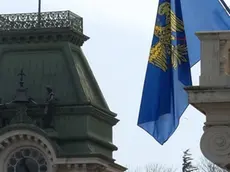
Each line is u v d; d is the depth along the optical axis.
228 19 61.16
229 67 54.09
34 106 137.62
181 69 60.03
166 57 60.06
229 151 53.94
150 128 59.62
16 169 136.62
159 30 60.75
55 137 136.88
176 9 61.00
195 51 60.66
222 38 54.03
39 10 143.75
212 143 54.06
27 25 143.75
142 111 59.69
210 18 61.06
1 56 143.75
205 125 54.22
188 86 55.97
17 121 135.75
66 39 143.62
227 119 54.06
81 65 144.38
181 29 60.81
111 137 145.75
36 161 136.50
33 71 142.25
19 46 144.00
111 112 144.88
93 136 139.00
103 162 138.38
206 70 54.00
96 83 144.38
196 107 54.38
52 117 137.62
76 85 140.38
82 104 138.38
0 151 136.00
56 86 140.88
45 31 143.12
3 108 137.50
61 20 143.50
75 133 138.12
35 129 134.88
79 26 145.38
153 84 59.81
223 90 53.66
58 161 135.88
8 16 144.50
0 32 144.12
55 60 142.62
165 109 59.56
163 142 59.53
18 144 136.25
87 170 136.88
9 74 142.00
